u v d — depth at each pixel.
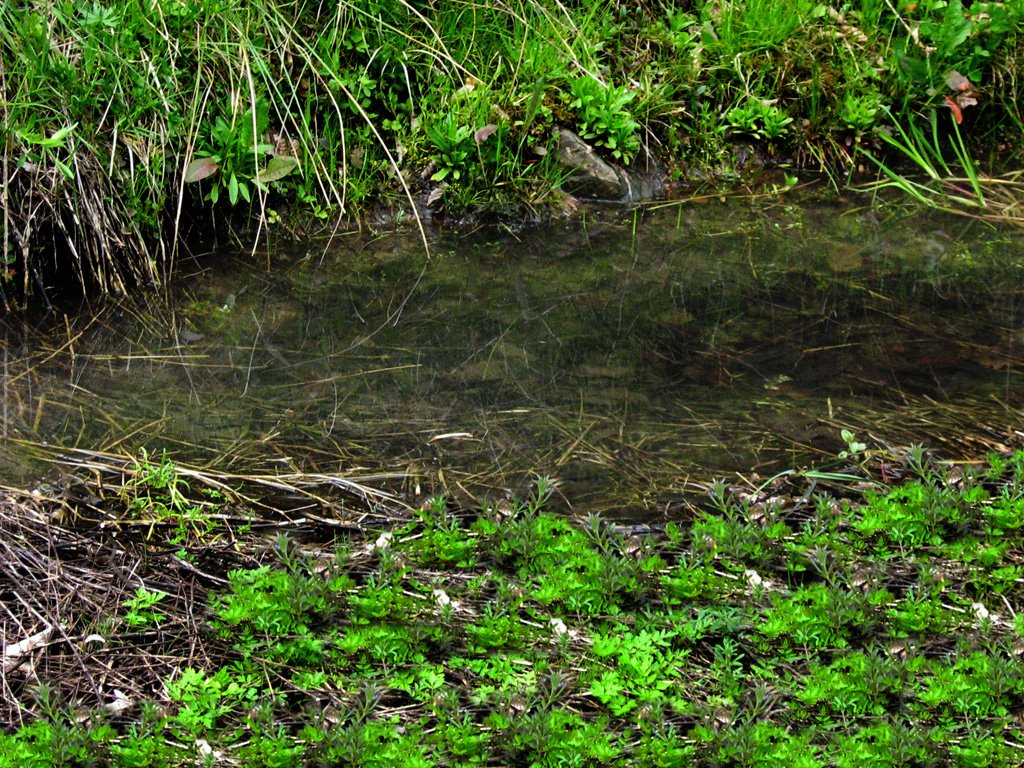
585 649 2.68
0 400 3.71
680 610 2.80
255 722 2.38
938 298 4.53
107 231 4.48
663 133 5.52
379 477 3.39
